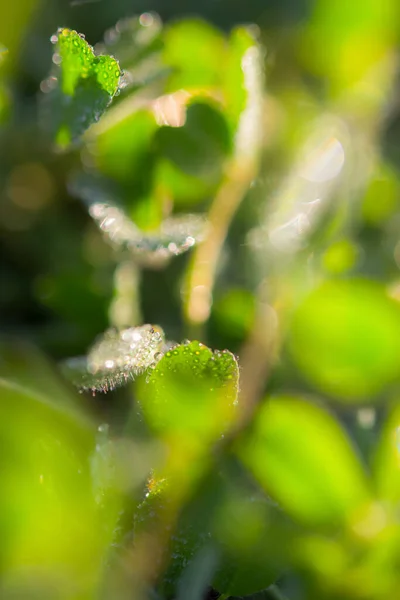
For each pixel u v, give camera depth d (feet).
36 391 0.57
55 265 0.65
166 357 0.53
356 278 0.62
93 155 0.60
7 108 0.65
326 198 0.63
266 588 0.54
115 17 0.69
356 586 0.55
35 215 0.67
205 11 0.70
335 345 0.61
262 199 0.63
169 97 0.60
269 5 0.71
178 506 0.54
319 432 0.56
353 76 0.71
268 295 0.61
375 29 0.71
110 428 0.56
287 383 0.60
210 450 0.54
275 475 0.56
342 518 0.56
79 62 0.53
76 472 0.53
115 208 0.59
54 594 0.52
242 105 0.59
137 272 0.63
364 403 0.60
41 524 0.52
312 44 0.71
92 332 0.62
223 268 0.62
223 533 0.54
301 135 0.66
